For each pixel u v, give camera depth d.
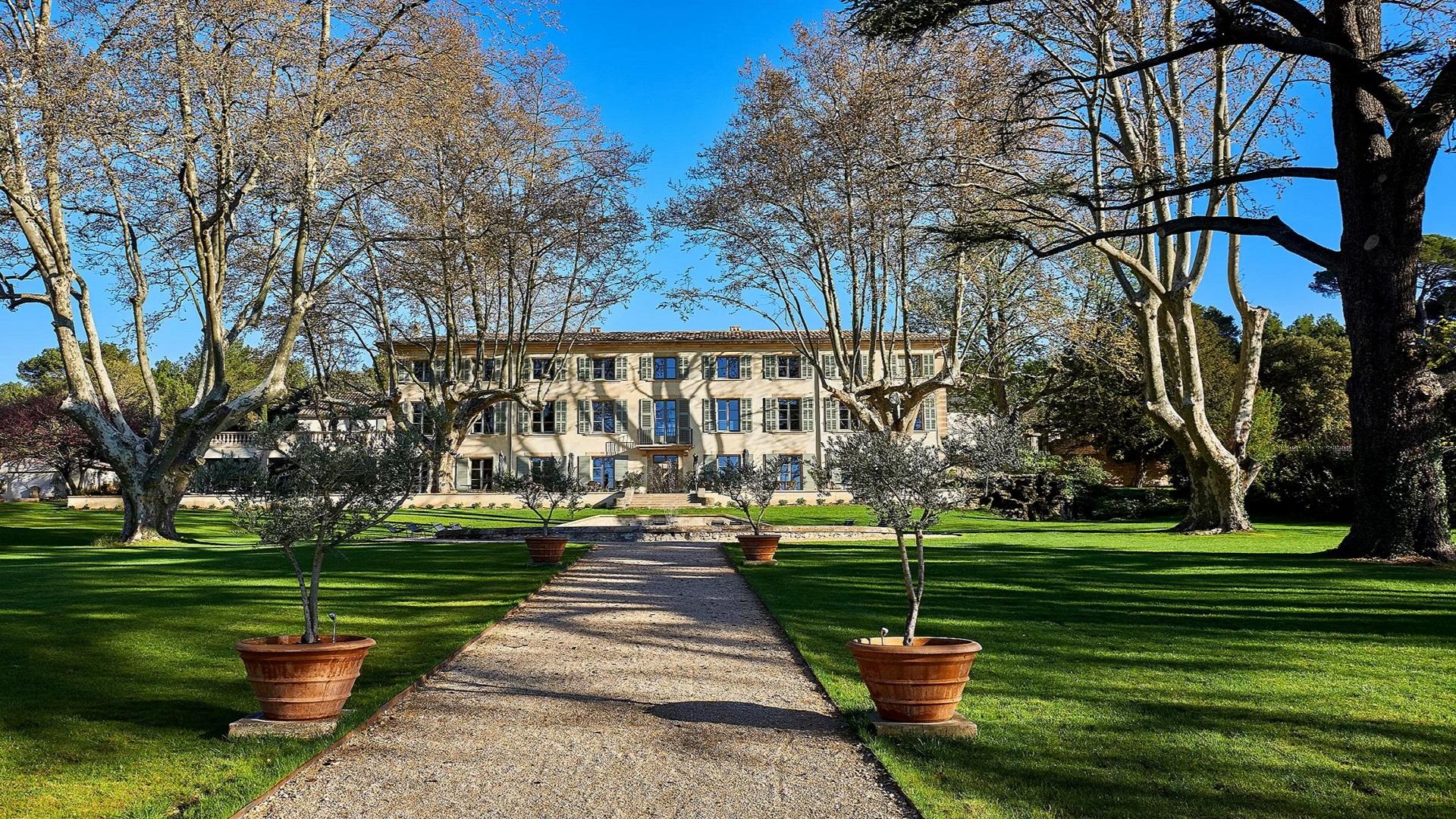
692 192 34.66
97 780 5.21
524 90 34.50
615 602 12.34
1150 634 9.57
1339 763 5.47
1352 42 15.53
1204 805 4.81
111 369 56.91
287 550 6.46
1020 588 13.16
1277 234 16.69
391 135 21.75
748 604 12.12
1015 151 20.89
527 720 6.48
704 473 19.94
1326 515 33.09
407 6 21.45
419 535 26.64
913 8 16.08
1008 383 44.97
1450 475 26.53
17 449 49.84
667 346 53.84
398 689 7.25
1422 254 36.19
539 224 33.94
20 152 19.58
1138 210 22.59
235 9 19.03
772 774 5.35
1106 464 52.25
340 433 7.37
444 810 4.78
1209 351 40.34
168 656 8.43
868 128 28.30
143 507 23.09
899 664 5.95
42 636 9.09
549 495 19.88
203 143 20.42
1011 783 5.14
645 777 5.28
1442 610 10.94
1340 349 50.19
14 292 21.83
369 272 38.06
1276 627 9.95
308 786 5.15
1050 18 20.48
